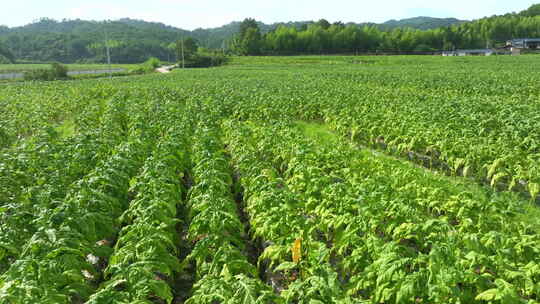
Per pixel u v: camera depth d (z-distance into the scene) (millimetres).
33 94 28172
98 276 6535
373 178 8789
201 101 22016
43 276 4883
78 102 23625
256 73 53969
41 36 167125
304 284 4484
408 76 35688
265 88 28250
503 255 5074
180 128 13070
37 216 6570
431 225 6008
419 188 8180
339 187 7262
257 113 18984
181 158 10461
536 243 5586
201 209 6855
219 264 5512
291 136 12445
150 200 6844
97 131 12828
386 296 4570
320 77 41719
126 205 8219
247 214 8727
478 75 35219
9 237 6078
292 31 133625
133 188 8039
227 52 149375
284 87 28359
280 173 11227
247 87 29172
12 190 8172
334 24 155125
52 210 6473
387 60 79938
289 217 6105
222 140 13852
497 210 6723
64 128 19641
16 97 26656
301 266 5359
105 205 7062
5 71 86812
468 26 153375
